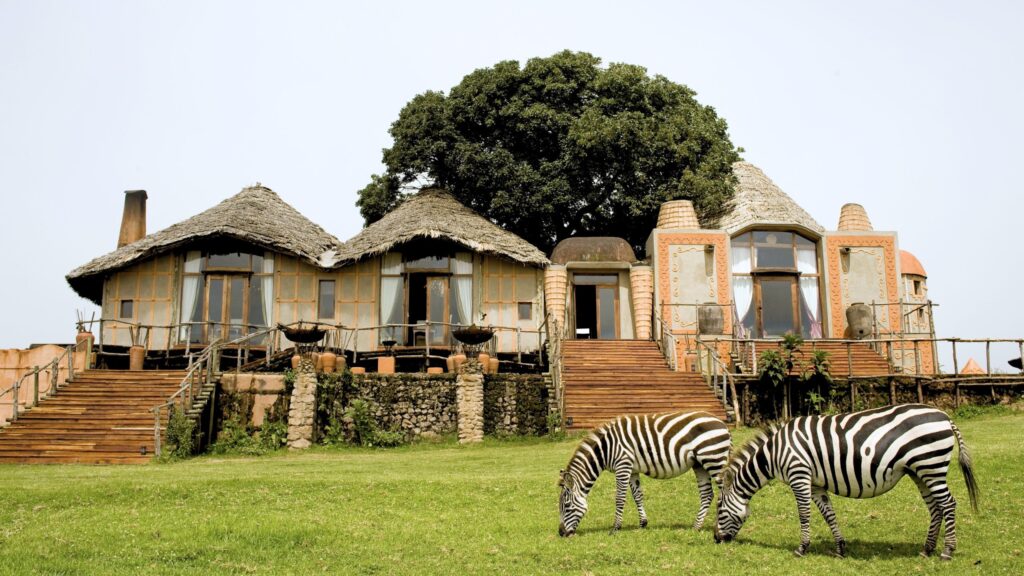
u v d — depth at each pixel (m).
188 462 20.83
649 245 32.31
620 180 36.47
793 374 24.66
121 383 24.41
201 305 29.67
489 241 30.25
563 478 12.27
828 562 10.67
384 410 24.31
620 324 31.98
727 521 11.32
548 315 28.42
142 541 12.19
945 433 10.36
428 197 34.62
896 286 30.88
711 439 11.84
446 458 20.67
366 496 15.20
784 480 11.07
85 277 29.78
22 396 26.38
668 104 38.09
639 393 24.58
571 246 31.67
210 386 23.30
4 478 17.39
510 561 11.21
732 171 36.31
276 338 29.62
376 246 29.59
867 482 10.39
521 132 37.66
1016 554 10.96
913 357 29.58
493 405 24.75
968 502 13.66
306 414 23.42
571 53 38.88
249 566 11.14
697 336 27.03
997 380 25.42
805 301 31.02
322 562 11.34
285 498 15.06
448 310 30.30
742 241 31.23
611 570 10.62
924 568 10.35
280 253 29.88
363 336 29.95
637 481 12.62
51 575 10.73
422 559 11.43
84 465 20.28
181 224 30.78
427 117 38.09
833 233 31.09
